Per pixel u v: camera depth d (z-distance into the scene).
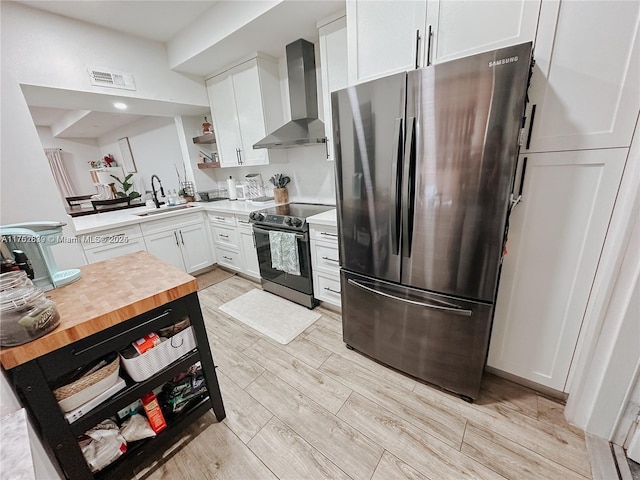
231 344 2.11
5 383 0.81
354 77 1.71
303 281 2.47
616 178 1.07
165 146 4.43
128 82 2.55
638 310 1.08
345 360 1.89
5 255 1.02
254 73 2.67
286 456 1.29
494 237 1.20
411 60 1.46
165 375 1.21
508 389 1.57
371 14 1.54
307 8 1.90
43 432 0.91
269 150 2.83
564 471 1.15
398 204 1.40
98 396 1.04
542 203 1.25
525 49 0.96
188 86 3.04
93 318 0.94
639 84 0.97
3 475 0.52
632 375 1.13
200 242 3.38
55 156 5.91
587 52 1.03
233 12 2.13
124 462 1.13
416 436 1.34
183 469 1.25
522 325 1.45
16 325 0.81
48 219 1.93
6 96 1.77
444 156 1.23
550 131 1.16
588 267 1.21
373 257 1.61
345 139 1.52
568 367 1.38
